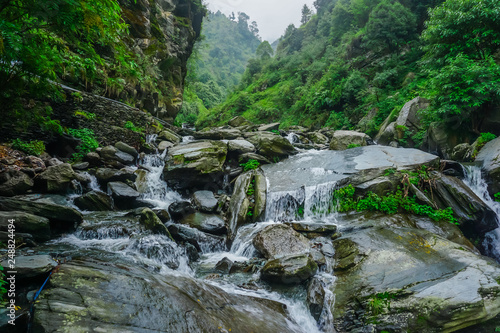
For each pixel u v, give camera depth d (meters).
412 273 4.77
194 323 3.21
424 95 14.00
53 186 6.59
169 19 21.61
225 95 71.62
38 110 7.98
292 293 4.76
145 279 3.77
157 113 18.00
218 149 10.54
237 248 6.75
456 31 10.59
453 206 7.27
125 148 10.27
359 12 29.48
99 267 3.79
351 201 7.82
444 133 11.07
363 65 24.52
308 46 41.28
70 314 2.73
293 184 8.66
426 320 3.90
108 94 12.37
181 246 5.94
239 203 7.98
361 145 13.41
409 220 6.98
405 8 22.53
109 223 5.91
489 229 7.19
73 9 3.89
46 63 4.81
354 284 4.82
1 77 4.84
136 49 15.56
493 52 10.85
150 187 8.88
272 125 17.91
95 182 7.98
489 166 8.14
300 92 32.00
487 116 10.29
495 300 4.02
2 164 6.39
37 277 3.38
